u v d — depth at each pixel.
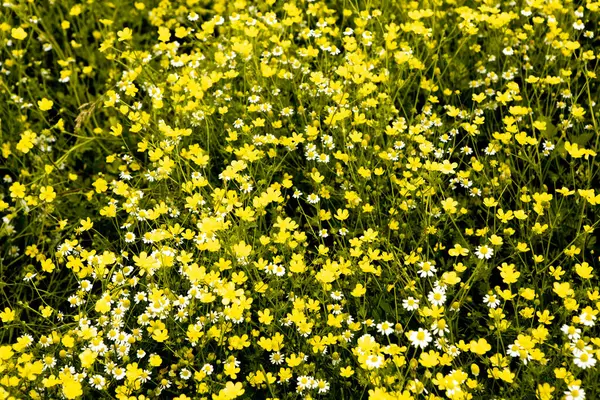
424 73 1.88
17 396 1.44
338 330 1.50
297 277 1.54
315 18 2.02
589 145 1.75
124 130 1.88
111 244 1.66
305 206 1.73
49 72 1.97
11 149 1.86
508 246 1.63
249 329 1.53
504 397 1.43
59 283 1.65
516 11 1.93
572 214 1.65
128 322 1.55
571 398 1.38
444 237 1.65
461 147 1.78
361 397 1.45
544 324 1.51
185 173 1.74
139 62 1.80
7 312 1.52
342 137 1.74
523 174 1.67
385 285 1.56
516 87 1.74
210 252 1.59
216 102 1.80
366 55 1.83
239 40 1.87
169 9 2.08
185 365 1.48
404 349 1.41
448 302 1.57
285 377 1.45
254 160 1.64
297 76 1.85
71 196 1.78
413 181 1.63
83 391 1.46
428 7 1.90
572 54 1.88
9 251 1.71
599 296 1.47
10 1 2.01
